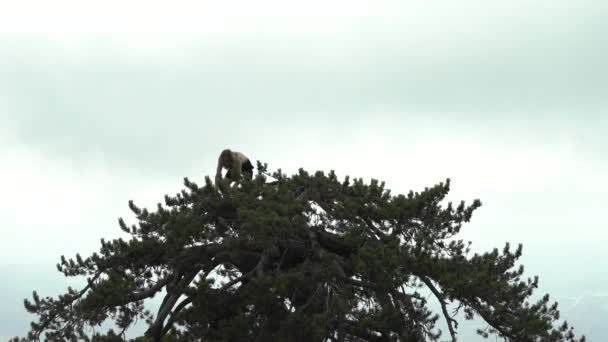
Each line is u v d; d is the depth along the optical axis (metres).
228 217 16.11
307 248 15.25
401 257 13.04
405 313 13.06
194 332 13.12
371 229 15.47
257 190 15.80
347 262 14.81
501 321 13.07
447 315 12.74
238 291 14.12
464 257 14.73
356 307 13.51
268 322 13.38
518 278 14.88
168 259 15.46
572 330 13.30
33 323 15.15
